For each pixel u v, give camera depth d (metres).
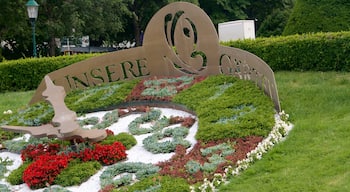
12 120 10.54
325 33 11.20
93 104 10.77
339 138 6.83
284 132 7.55
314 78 10.63
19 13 19.67
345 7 12.09
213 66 10.91
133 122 9.52
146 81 11.48
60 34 22.92
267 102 8.66
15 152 8.91
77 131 7.93
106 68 11.81
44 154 7.97
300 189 5.30
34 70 14.88
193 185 6.04
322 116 8.20
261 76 9.23
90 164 7.31
